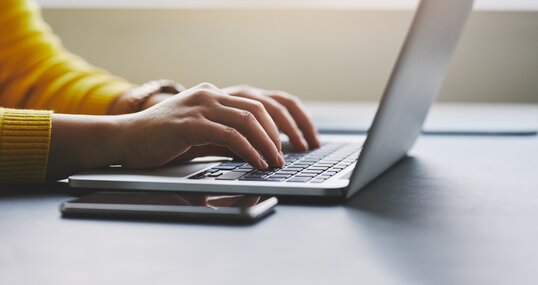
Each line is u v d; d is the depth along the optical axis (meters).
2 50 1.16
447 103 1.79
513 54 1.75
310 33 1.82
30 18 1.21
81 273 0.40
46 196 0.64
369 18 1.80
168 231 0.50
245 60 1.86
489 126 1.15
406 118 0.70
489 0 1.75
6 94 1.15
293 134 0.87
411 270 0.40
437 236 0.48
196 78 1.88
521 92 1.76
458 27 0.80
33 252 0.44
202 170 0.68
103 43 1.89
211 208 0.53
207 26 1.86
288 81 1.85
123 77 1.89
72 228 0.51
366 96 1.82
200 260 0.42
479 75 1.77
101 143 0.70
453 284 0.37
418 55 0.59
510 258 0.43
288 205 0.59
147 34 1.88
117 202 0.56
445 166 0.81
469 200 0.61
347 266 0.41
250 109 0.71
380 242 0.46
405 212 0.56
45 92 1.13
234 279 0.38
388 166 0.76
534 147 0.97
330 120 1.26
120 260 0.42
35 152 0.69
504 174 0.75
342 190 0.59
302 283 0.38
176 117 0.69
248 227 0.51
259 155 0.68
